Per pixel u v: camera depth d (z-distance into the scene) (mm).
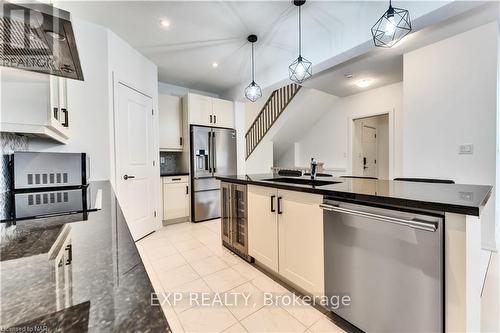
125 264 521
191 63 3438
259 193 2088
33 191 1680
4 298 386
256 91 3006
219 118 4328
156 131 3453
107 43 2525
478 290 1105
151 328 317
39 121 1382
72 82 2355
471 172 2344
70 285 429
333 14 2289
